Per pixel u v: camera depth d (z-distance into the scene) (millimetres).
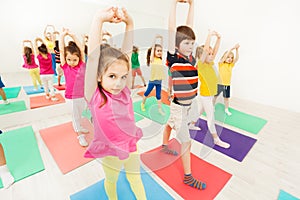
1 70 2791
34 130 2150
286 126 2449
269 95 3244
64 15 2811
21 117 2291
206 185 1421
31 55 2627
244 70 3453
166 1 4121
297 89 2943
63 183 1429
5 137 1979
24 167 1573
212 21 3691
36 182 1433
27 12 2594
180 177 1489
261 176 1535
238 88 3611
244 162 1698
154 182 1423
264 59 3184
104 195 1299
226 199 1308
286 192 1370
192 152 1772
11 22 2578
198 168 1598
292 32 2828
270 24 3006
